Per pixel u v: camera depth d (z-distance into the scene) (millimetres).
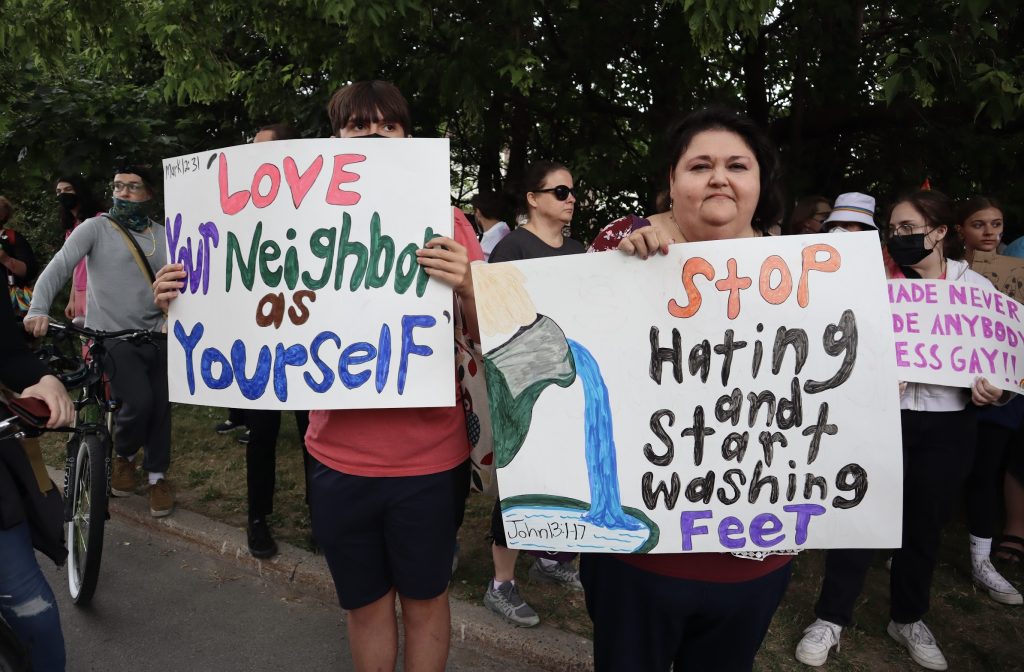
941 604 3027
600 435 1468
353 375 1699
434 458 1795
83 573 2875
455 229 1879
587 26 5117
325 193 1703
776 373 1420
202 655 2674
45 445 4918
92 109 5344
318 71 5531
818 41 4781
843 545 1417
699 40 3328
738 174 1398
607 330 1463
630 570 1490
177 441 4949
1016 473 3348
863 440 1398
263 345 1749
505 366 1489
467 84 4414
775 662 2574
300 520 3668
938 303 2410
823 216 3725
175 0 4598
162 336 3389
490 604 2807
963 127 5203
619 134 6383
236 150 1763
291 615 2961
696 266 1432
